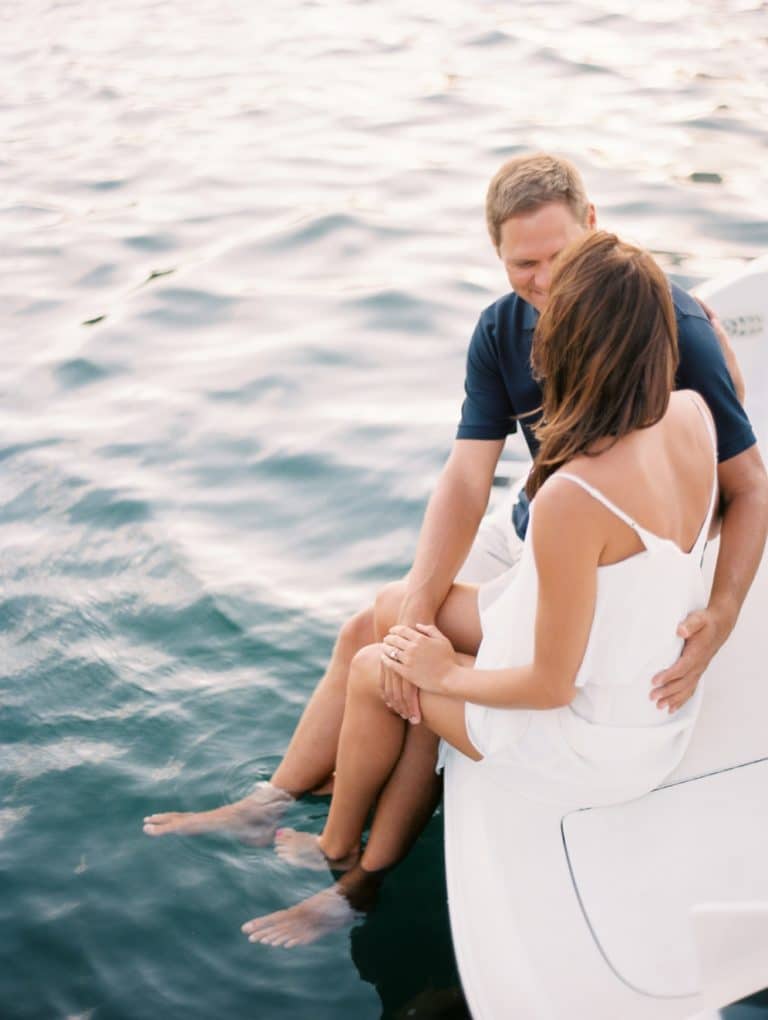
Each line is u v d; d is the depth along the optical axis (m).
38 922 2.26
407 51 7.54
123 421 3.91
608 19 7.82
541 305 2.27
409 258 4.84
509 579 2.24
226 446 3.75
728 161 5.41
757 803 1.98
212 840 2.40
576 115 6.16
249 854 2.37
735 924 1.61
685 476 1.82
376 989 2.11
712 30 7.42
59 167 6.16
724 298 3.15
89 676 2.87
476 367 2.45
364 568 3.20
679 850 1.92
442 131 6.12
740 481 2.14
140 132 6.56
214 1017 2.08
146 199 5.66
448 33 7.84
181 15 8.89
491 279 4.62
